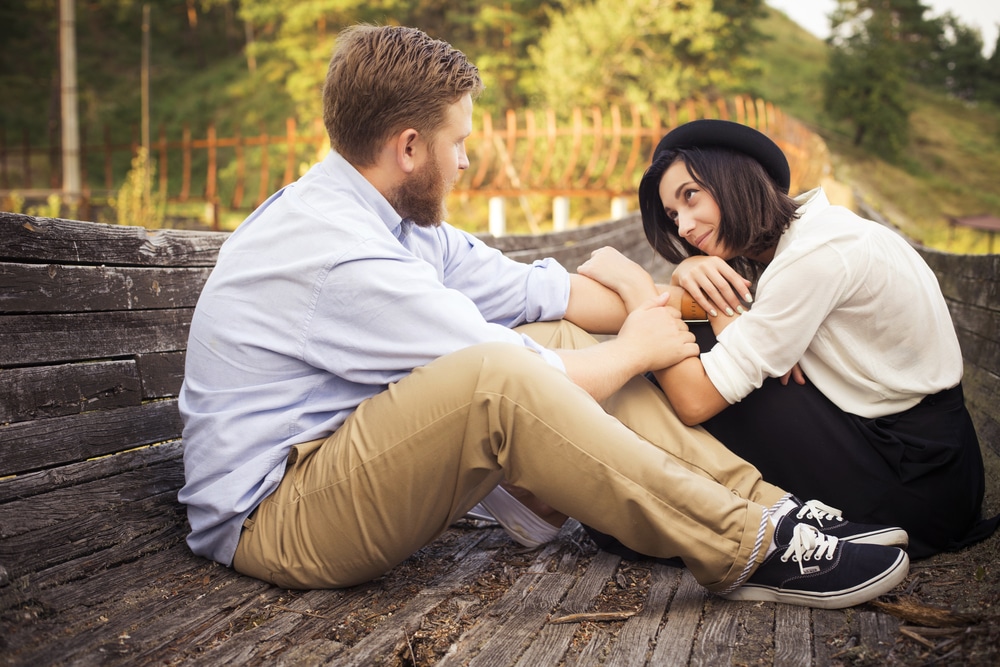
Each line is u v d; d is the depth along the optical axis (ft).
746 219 6.80
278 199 6.39
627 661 4.96
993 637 4.67
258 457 6.08
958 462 6.38
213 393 6.17
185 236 8.04
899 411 6.54
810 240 6.36
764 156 6.90
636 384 6.76
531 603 5.88
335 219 6.00
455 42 85.81
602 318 7.62
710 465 6.38
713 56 72.49
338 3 84.89
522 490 6.95
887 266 6.31
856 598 5.53
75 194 42.45
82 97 109.40
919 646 4.96
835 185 45.78
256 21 93.56
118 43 129.90
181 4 138.00
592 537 6.93
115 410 7.08
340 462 5.80
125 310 7.27
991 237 70.03
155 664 4.95
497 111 71.56
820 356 6.57
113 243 7.19
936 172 122.11
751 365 6.35
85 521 6.55
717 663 4.91
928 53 179.63
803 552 5.64
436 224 6.68
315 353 5.96
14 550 5.95
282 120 98.63
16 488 6.15
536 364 5.61
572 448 5.47
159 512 7.15
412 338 5.87
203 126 105.29
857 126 118.32
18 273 6.31
